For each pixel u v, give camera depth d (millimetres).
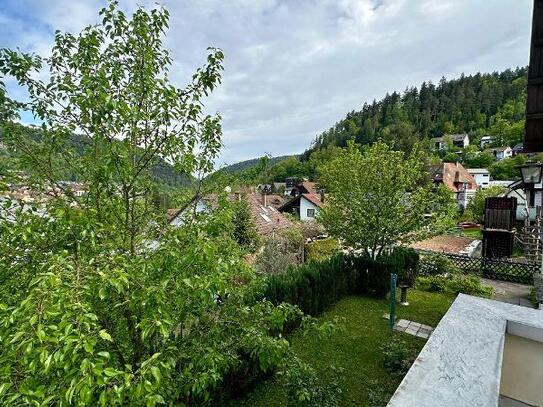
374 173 9039
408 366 5109
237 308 3035
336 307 8133
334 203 9906
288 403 3379
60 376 1554
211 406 4031
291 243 13594
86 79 2113
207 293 2129
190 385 2342
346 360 5547
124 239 2596
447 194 9531
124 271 1924
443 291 9289
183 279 2027
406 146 47688
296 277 6828
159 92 2504
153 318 1893
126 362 2449
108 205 2492
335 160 10750
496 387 1200
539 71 3359
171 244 2314
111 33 2488
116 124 2420
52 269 1672
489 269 11117
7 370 1403
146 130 2629
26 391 1361
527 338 1693
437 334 1623
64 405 1430
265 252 10453
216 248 2178
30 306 1416
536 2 3215
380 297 8844
